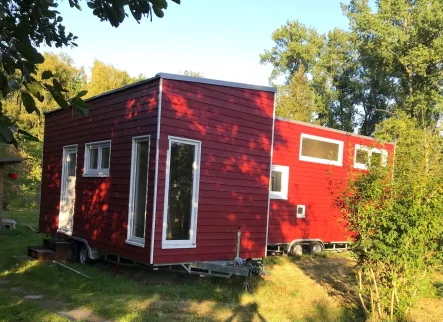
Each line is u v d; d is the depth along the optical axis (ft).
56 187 36.73
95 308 20.08
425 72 83.20
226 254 27.37
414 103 82.74
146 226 24.22
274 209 37.93
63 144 36.01
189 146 25.68
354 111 132.57
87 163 32.19
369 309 20.75
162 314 19.42
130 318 18.49
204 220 26.22
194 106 25.73
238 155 28.09
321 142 41.68
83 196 31.99
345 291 25.41
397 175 19.30
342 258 39.73
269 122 29.99
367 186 19.26
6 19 7.03
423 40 82.33
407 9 84.43
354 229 19.72
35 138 6.81
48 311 19.38
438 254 18.85
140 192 25.67
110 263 31.91
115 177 28.02
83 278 26.22
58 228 35.81
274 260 36.45
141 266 27.07
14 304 20.33
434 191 18.31
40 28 11.72
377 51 87.51
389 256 18.12
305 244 40.55
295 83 121.49
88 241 30.66
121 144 27.61
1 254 35.01
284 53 138.92
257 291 24.63
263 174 29.63
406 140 20.67
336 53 136.26
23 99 7.07
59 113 37.22
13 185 79.56
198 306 21.03
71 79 115.65
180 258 24.93
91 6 8.95
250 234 28.76
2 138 6.38
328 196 42.29
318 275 30.81
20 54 6.66
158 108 24.18
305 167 40.37
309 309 21.33
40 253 31.81
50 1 9.09
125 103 27.55
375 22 84.74
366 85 129.18
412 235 17.80
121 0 8.43
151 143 24.52
